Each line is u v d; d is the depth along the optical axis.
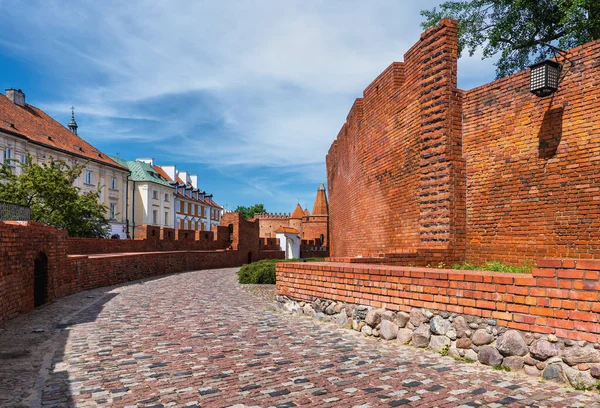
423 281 5.83
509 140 8.81
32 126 43.28
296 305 8.94
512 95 8.81
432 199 9.59
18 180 26.58
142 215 59.38
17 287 8.97
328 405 3.86
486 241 9.10
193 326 7.73
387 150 11.90
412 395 4.08
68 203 26.83
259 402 3.94
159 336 6.89
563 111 8.04
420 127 9.90
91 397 4.14
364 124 14.09
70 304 10.85
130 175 58.56
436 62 9.52
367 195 13.78
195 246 33.91
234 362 5.30
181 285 16.48
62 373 4.94
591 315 4.12
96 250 22.17
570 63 7.98
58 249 12.05
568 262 4.31
